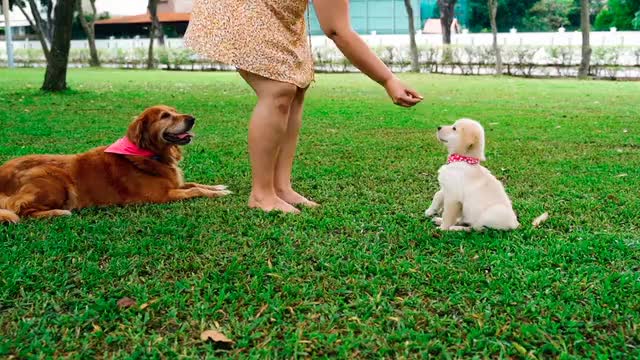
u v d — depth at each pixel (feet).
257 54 13.84
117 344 8.57
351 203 15.57
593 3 142.92
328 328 8.97
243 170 19.62
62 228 13.46
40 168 14.84
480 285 10.43
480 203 12.94
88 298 9.85
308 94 47.88
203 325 9.00
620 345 8.47
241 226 13.53
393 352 8.35
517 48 83.51
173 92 48.62
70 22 47.85
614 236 12.83
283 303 9.67
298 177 18.62
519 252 11.84
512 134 27.63
